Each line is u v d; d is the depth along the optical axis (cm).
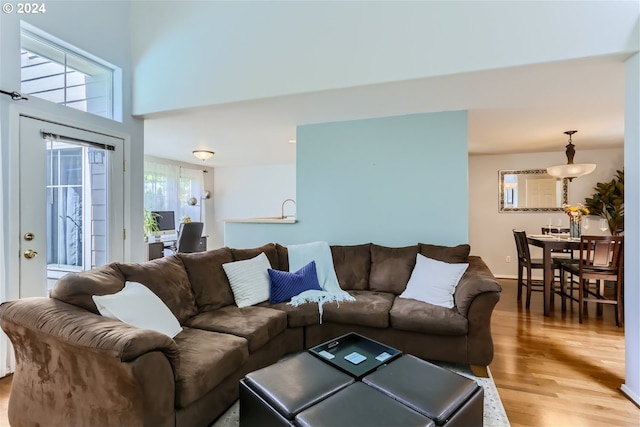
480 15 227
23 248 238
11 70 229
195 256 266
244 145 501
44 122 252
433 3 237
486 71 229
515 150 518
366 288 312
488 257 561
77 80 286
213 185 775
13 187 231
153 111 318
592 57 208
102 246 301
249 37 284
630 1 201
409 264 304
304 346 261
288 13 272
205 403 166
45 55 261
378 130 347
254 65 282
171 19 311
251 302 266
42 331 149
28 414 162
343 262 324
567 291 450
